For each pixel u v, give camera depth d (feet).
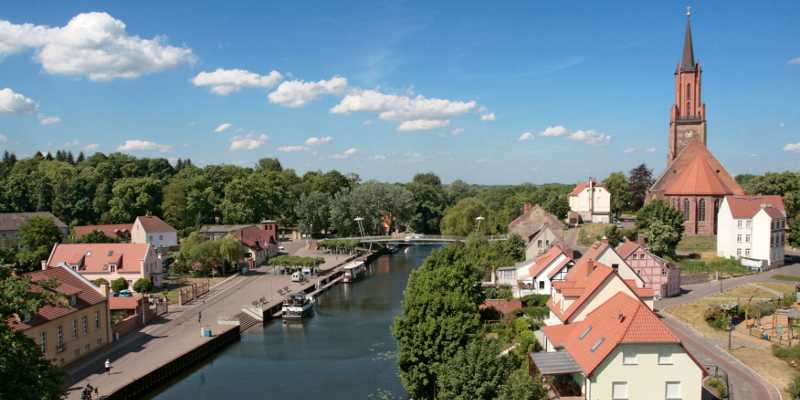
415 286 209.36
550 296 236.22
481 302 224.94
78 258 297.33
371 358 205.67
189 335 216.33
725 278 297.94
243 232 419.13
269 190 602.03
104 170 542.16
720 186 386.11
